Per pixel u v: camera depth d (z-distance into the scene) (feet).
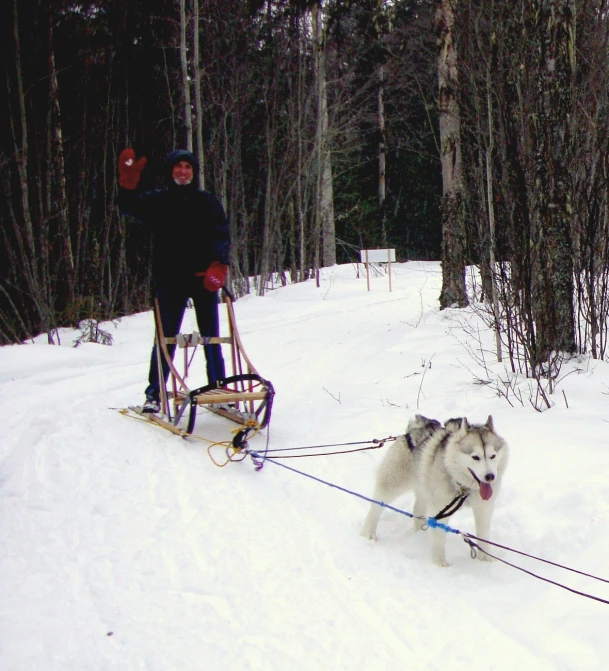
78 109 56.39
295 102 77.87
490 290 32.99
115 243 66.80
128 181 22.39
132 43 61.31
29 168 52.16
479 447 13.26
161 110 67.92
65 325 50.49
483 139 30.17
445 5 40.47
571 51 25.25
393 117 102.63
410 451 14.96
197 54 57.72
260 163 81.41
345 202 109.29
